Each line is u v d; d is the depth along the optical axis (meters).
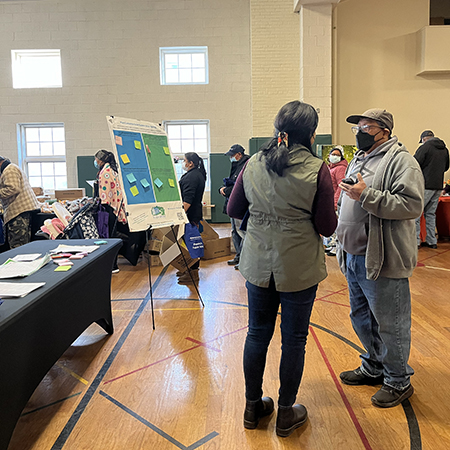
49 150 8.06
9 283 1.69
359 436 1.55
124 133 2.73
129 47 7.72
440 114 6.80
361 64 6.82
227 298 3.31
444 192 6.10
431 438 1.52
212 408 1.75
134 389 1.92
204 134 8.16
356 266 1.77
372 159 1.75
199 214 3.83
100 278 2.39
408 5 6.68
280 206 1.42
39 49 7.69
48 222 4.03
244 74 7.79
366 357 1.91
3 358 1.30
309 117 1.41
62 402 1.81
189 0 7.63
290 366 1.50
